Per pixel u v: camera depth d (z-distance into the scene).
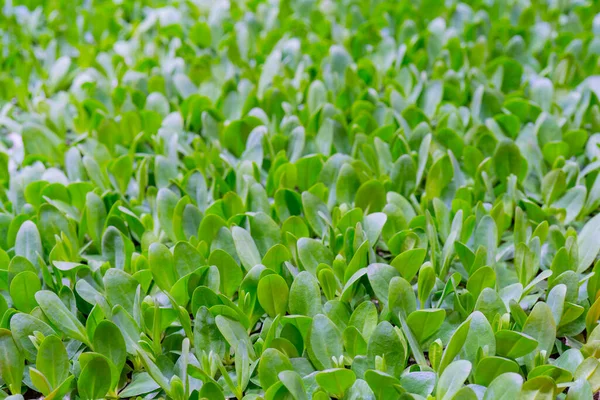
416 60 1.90
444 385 1.34
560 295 1.41
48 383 1.37
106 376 1.38
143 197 1.61
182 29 2.15
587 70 1.85
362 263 1.46
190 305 1.47
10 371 1.40
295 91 1.79
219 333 1.41
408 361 1.44
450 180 1.60
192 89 1.81
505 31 2.04
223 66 1.90
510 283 1.49
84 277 1.46
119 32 2.22
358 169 1.60
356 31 2.17
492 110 1.74
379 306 1.49
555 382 1.35
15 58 1.92
